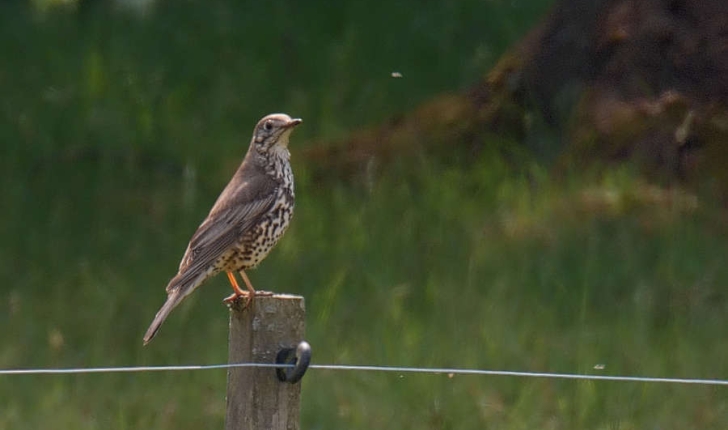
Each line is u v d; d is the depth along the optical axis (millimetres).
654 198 13664
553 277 12453
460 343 11461
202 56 19312
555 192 14086
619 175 13938
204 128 17203
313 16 20531
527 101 15562
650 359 11078
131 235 14141
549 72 15453
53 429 10594
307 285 12789
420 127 15953
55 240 14000
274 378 6496
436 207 14164
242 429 6551
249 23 20406
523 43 15852
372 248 13359
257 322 6516
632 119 14523
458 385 11055
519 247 13180
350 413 10734
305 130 17047
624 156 14375
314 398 10898
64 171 15703
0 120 17156
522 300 12156
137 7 20938
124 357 11719
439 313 12008
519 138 15523
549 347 11352
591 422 10531
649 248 12883
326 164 15734
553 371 11094
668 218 13328
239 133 17078
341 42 19578
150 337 7551
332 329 11883
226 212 8414
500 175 14797
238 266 8547
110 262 13562
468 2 20375
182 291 8055
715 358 11102
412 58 18922
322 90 18094
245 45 19656
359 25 20109
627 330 11508
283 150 8734
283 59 19188
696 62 14750
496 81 15812
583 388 10758
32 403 11008
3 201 14852
